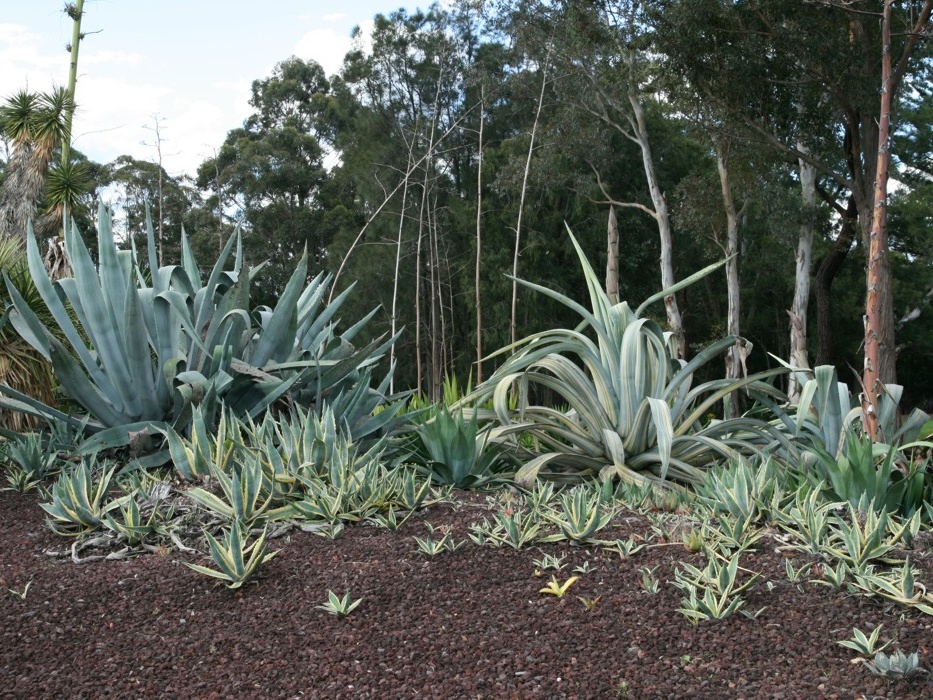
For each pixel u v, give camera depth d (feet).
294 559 11.87
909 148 88.74
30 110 37.17
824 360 66.54
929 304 97.14
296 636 9.90
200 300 18.45
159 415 17.67
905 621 9.57
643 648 9.37
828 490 14.42
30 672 9.35
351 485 13.75
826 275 66.64
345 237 101.81
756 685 8.59
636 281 95.71
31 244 17.24
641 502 14.85
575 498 13.07
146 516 13.42
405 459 17.40
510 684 8.84
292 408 18.45
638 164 88.94
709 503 13.84
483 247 88.99
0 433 16.38
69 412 20.57
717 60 54.03
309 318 20.56
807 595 10.32
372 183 96.53
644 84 75.05
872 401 16.84
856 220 64.54
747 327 99.25
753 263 97.30
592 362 20.25
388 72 94.94
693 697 8.48
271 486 14.12
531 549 12.04
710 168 93.86
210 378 17.44
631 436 19.36
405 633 9.89
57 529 13.12
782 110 56.29
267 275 111.24
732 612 9.96
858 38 51.67
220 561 11.03
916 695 8.21
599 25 63.93
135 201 100.53
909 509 14.06
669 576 10.94
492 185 78.69
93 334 16.92
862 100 51.75
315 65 134.92
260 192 114.93
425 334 97.76
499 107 94.99
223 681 9.11
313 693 8.84
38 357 20.75
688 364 19.66
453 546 12.07
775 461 17.34
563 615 10.12
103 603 10.78
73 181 38.63
